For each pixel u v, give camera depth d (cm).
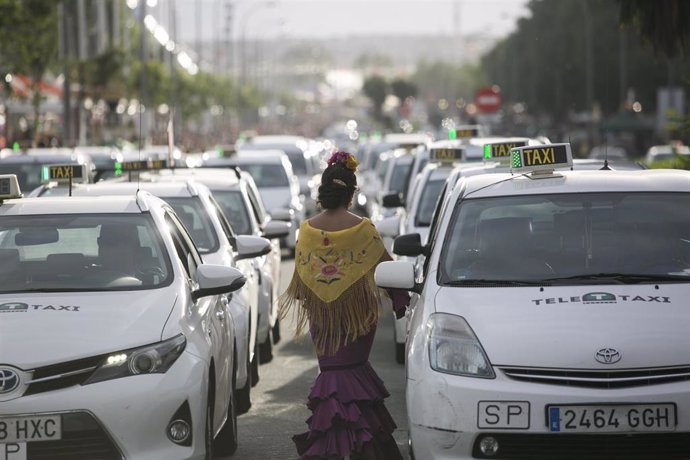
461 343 938
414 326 989
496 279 1026
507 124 10506
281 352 1867
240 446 1238
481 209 1098
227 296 1369
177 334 963
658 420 900
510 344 927
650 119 9788
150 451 919
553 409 904
